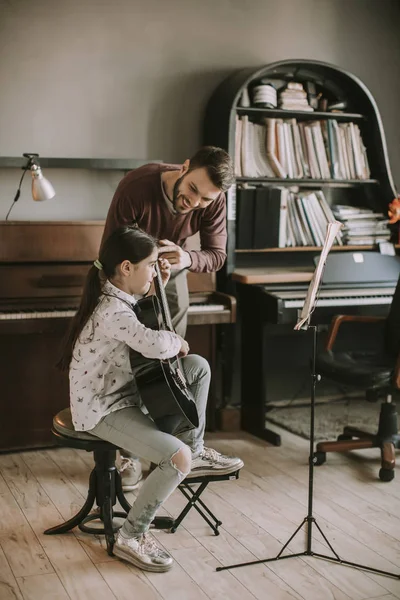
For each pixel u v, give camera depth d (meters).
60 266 3.67
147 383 2.47
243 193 4.04
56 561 2.53
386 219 4.42
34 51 3.87
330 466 3.51
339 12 4.46
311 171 4.24
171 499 3.07
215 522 2.83
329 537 2.74
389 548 2.66
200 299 3.95
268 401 4.51
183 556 2.58
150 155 4.16
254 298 3.93
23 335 3.61
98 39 3.97
